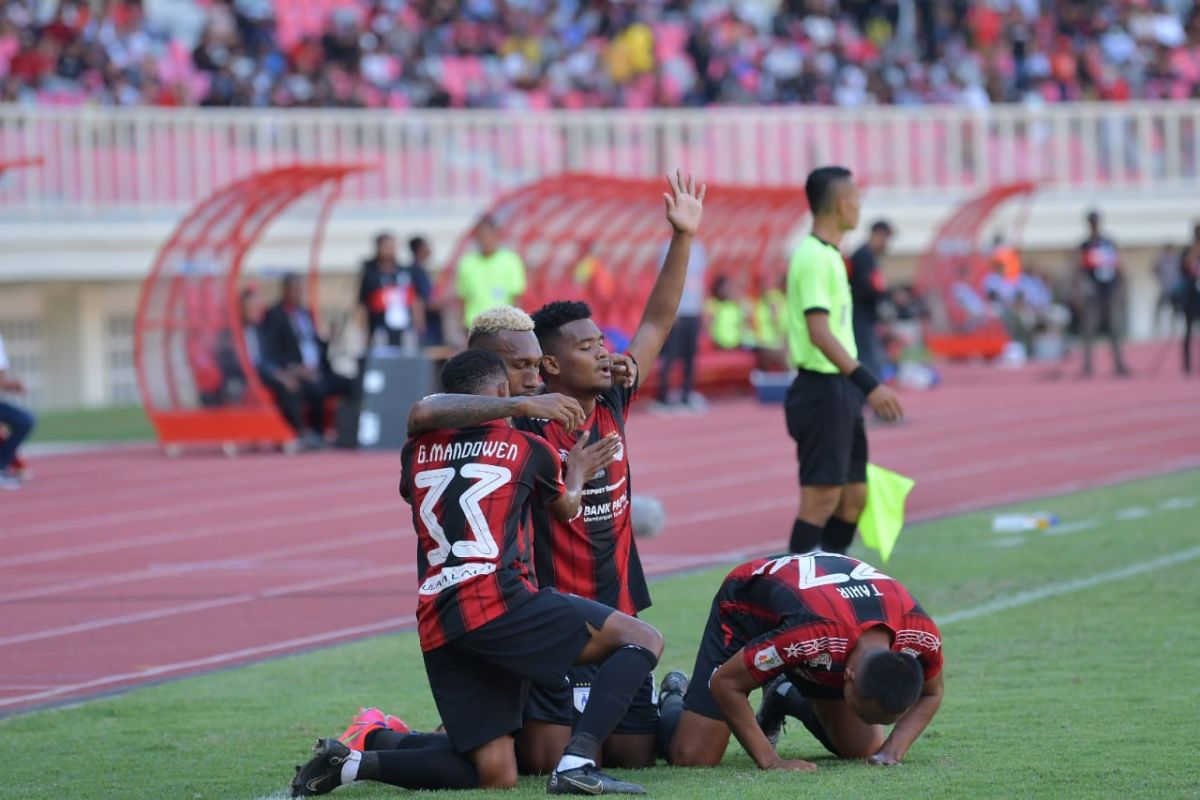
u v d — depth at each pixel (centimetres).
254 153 8200
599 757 2044
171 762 2145
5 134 7425
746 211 7806
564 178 6712
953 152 10031
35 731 2348
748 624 2038
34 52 8400
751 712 1997
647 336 2209
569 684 2041
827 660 1927
